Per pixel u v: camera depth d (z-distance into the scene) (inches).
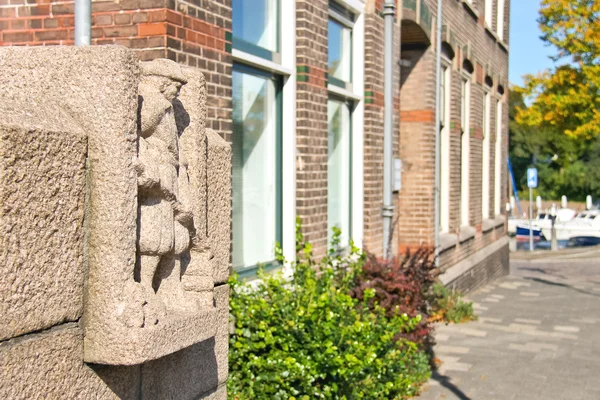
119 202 106.3
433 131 497.7
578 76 764.6
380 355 262.2
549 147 2091.5
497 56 759.7
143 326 108.3
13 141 91.7
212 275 136.4
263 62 260.4
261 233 273.0
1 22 203.6
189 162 133.9
